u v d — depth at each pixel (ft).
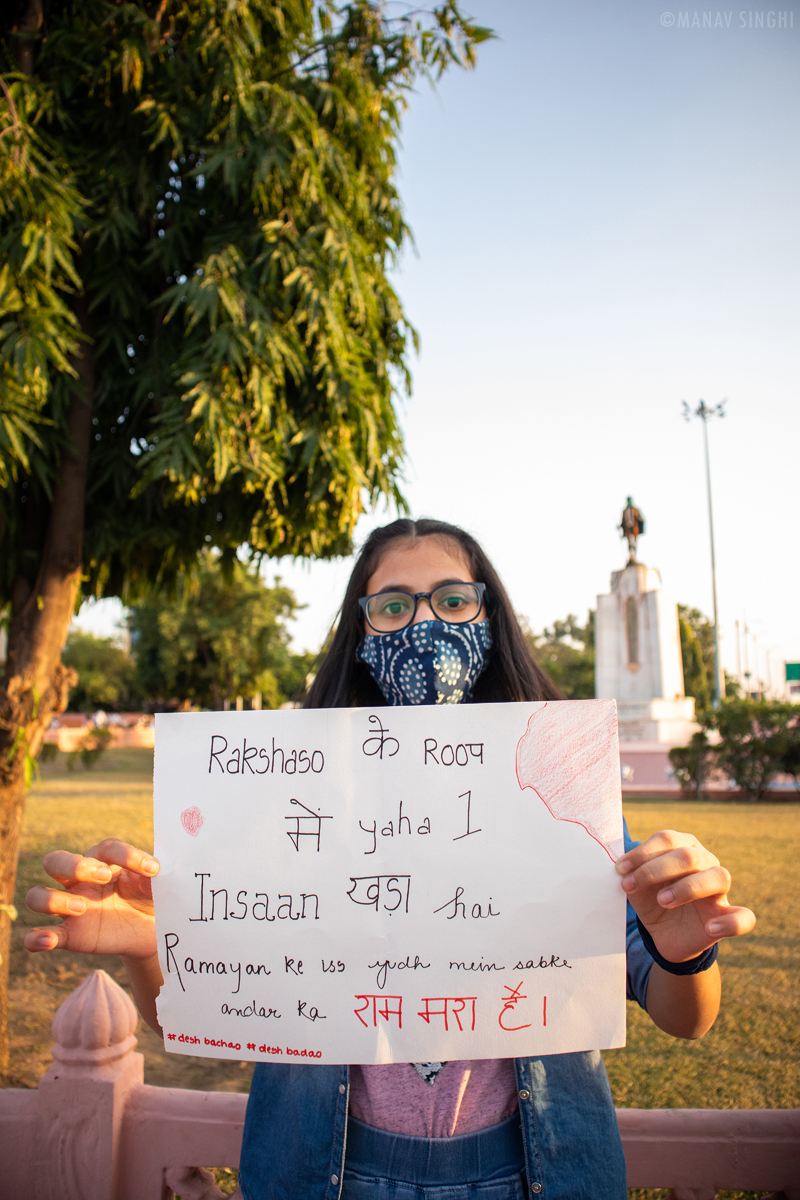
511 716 4.19
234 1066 12.21
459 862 4.04
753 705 55.62
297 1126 3.98
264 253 10.57
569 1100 4.01
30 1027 12.38
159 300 10.21
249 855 4.12
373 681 5.98
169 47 10.91
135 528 12.48
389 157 13.07
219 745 4.27
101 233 10.73
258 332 10.05
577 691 148.46
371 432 11.50
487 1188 3.76
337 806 4.15
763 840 31.55
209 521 12.91
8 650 11.37
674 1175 5.82
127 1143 6.03
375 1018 3.92
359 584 5.85
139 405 11.71
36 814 36.11
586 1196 3.82
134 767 81.15
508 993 3.91
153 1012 4.42
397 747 4.19
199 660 97.81
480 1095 3.96
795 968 15.55
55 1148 5.89
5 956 10.82
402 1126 3.87
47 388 9.47
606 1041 3.84
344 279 11.09
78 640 134.92
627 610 74.90
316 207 11.25
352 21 12.03
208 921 4.08
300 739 4.24
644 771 65.46
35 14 10.55
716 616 97.66
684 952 3.51
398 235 13.61
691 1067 11.38
